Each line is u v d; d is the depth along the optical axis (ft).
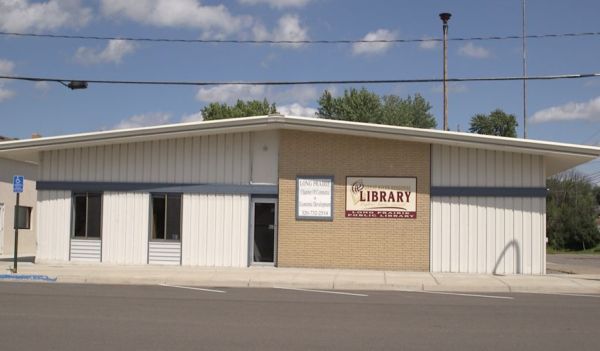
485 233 68.64
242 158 72.90
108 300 45.70
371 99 191.83
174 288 55.67
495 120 237.66
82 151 75.66
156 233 74.23
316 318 38.52
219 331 33.53
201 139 73.67
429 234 69.51
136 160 74.69
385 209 70.28
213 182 73.26
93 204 75.61
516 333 34.42
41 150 75.66
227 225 72.79
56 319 36.63
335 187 71.15
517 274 67.67
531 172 68.13
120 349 28.81
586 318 40.06
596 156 65.62
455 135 66.44
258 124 69.87
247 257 72.18
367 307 44.01
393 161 70.44
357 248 70.44
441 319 38.86
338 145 71.31
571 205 209.36
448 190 69.31
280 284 59.21
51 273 64.03
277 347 29.73
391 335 33.22
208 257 72.84
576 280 62.95
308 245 71.15
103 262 74.59
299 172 71.67
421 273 67.51
